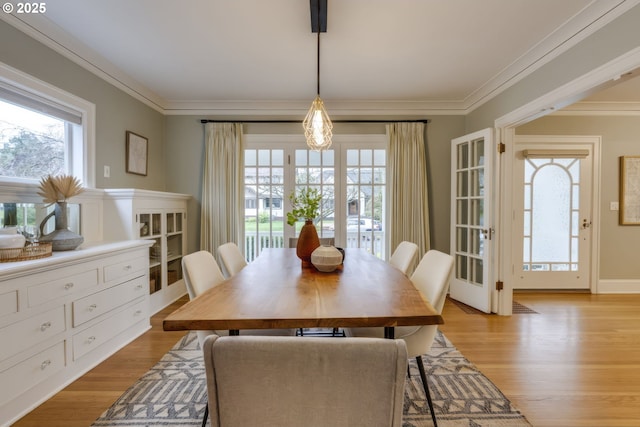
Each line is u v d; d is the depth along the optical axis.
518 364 2.07
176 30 2.21
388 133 3.66
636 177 3.76
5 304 1.45
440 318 1.04
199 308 1.11
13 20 1.93
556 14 2.01
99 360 2.06
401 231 3.66
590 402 1.68
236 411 0.69
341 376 0.66
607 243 3.81
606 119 3.76
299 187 3.78
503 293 3.04
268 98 3.58
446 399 1.70
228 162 3.67
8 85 1.96
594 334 2.57
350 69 2.83
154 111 3.57
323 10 1.92
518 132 3.81
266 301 1.20
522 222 3.84
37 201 2.11
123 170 3.03
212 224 3.65
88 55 2.49
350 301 1.20
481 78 3.02
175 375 1.92
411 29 2.19
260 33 2.25
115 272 2.21
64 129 2.43
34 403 1.60
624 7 1.77
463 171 3.53
